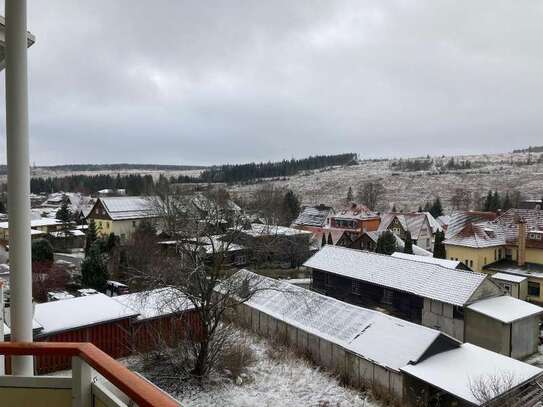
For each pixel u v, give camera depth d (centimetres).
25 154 348
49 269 3056
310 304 2186
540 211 3672
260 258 2386
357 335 1892
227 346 1817
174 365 1688
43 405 282
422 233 5162
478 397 1433
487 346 2234
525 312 2289
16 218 346
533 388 1576
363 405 1580
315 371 1834
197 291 1714
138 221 5122
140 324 1847
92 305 1886
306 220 6122
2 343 274
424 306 2491
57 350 270
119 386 220
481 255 3500
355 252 3136
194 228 1908
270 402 1556
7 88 343
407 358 1678
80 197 8719
